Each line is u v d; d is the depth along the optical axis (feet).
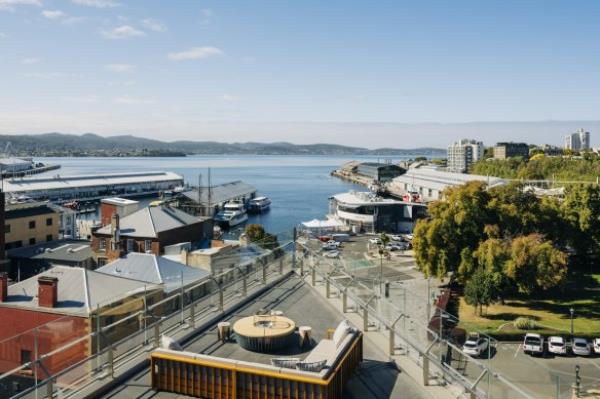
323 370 49.34
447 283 262.26
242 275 86.53
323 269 93.91
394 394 52.44
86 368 54.54
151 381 53.26
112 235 260.01
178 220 285.64
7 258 264.31
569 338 179.73
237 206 581.12
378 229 465.06
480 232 240.32
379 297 72.69
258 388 49.08
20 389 68.64
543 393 54.65
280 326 65.41
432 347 57.47
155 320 65.36
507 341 178.81
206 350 62.64
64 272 130.41
